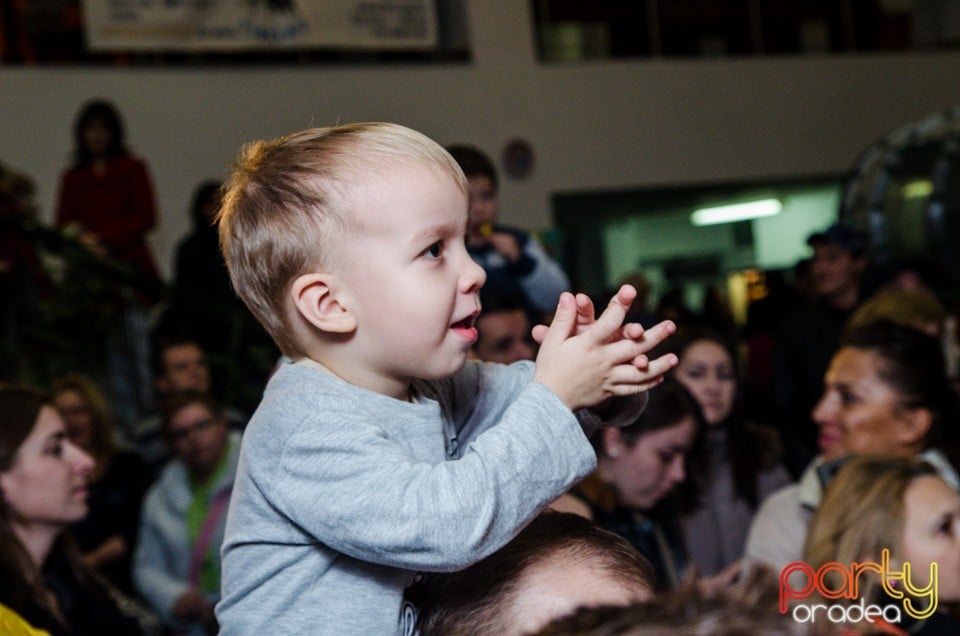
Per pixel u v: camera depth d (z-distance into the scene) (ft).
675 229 35.09
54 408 7.60
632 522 7.59
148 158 25.80
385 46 27.37
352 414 3.37
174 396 11.60
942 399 7.65
